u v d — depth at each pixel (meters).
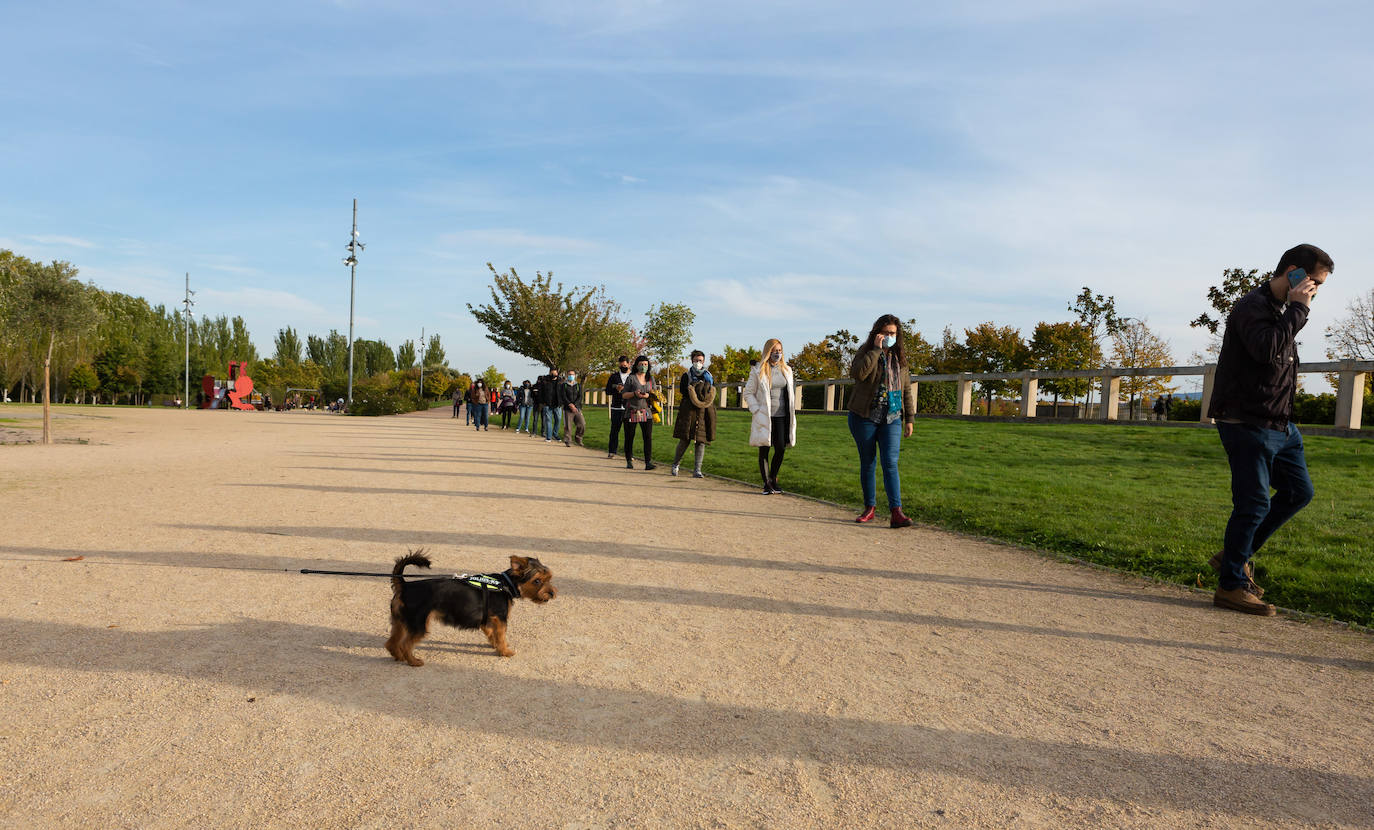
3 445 16.11
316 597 4.70
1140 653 4.00
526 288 33.47
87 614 4.24
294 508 7.93
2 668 3.44
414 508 8.10
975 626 4.43
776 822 2.33
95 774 2.52
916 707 3.26
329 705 3.13
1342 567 5.52
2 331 17.81
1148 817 2.41
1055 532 6.91
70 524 6.90
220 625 4.12
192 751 2.70
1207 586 5.32
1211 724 3.14
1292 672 3.75
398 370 123.44
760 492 10.17
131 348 86.44
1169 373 19.36
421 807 2.36
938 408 27.44
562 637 4.11
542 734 2.91
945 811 2.42
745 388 9.91
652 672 3.61
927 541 6.91
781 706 3.24
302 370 106.94
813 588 5.21
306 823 2.25
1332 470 10.68
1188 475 10.96
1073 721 3.15
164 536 6.38
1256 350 4.49
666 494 9.77
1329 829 2.36
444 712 3.10
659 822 2.31
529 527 7.16
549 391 20.61
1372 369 15.10
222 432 22.45
